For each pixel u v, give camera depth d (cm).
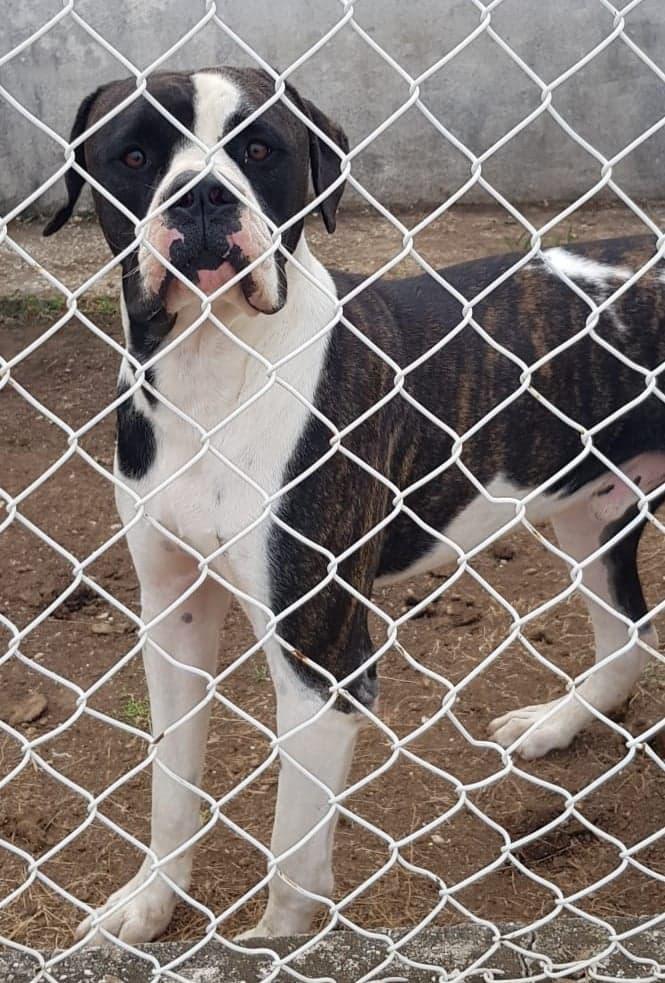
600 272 281
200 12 733
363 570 246
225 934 265
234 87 214
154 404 230
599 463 287
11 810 297
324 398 235
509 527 180
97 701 344
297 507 231
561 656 364
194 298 206
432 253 698
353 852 289
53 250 684
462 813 304
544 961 200
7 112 729
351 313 248
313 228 729
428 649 369
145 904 261
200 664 261
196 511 233
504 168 783
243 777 315
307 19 747
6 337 568
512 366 268
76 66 734
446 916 268
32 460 468
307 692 234
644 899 275
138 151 213
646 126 778
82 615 384
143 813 301
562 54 765
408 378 258
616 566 319
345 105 768
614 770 195
